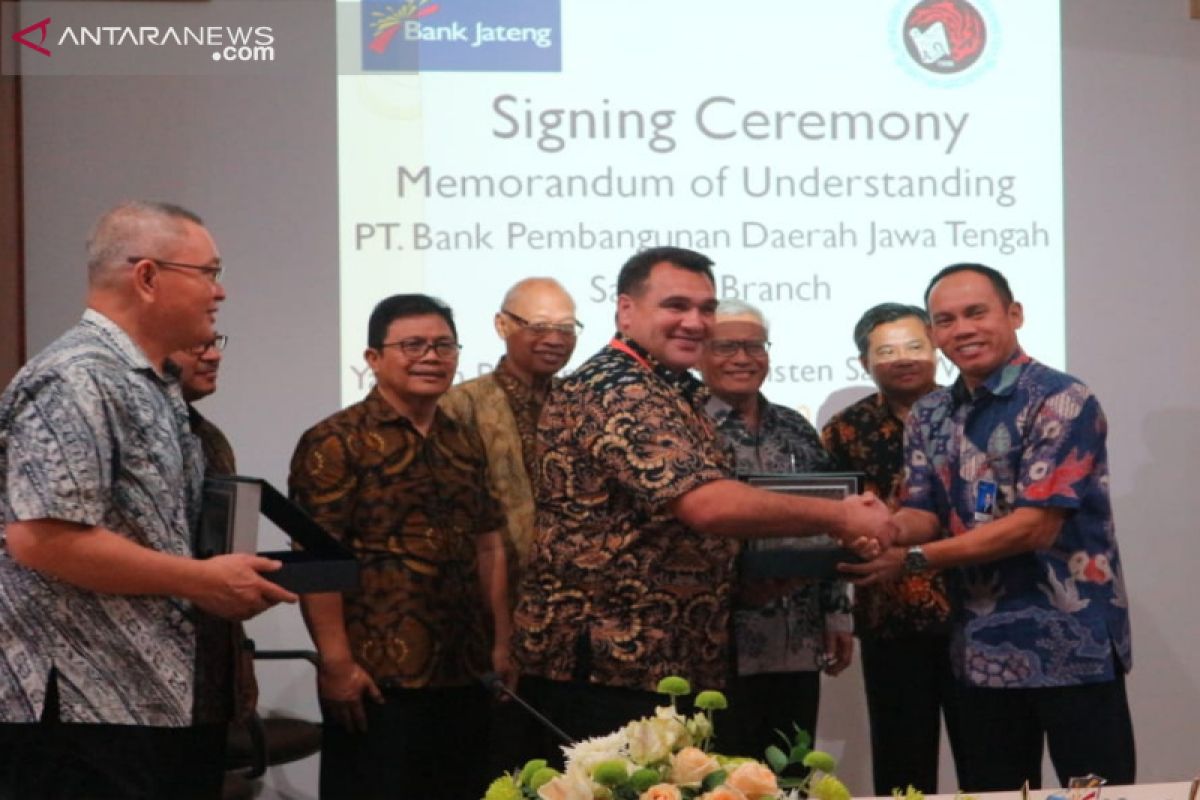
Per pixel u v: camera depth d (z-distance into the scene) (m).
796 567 3.04
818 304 4.18
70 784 2.32
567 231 4.10
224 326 4.00
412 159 4.06
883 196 4.21
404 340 3.38
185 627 2.38
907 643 3.75
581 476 2.84
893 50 4.22
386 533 3.31
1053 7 4.27
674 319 2.86
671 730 1.56
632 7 4.14
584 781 1.48
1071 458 3.07
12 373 3.82
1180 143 4.31
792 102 4.18
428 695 3.34
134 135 3.96
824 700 4.16
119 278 2.40
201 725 2.47
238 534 2.41
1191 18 4.32
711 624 2.85
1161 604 4.28
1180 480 4.30
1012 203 4.25
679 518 2.76
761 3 4.18
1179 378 4.30
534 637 2.87
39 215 3.91
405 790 3.31
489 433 3.87
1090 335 4.27
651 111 4.14
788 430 3.71
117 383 2.31
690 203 4.14
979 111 4.25
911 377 3.92
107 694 2.32
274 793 4.08
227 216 4.00
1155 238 4.30
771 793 1.48
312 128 4.03
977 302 3.16
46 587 2.31
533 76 4.10
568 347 3.98
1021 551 3.07
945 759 4.22
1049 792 2.11
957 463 3.22
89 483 2.23
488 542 3.64
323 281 4.04
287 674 4.00
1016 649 3.11
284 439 4.02
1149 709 4.28
